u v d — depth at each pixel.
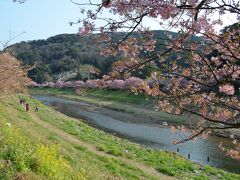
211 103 8.18
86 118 72.88
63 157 17.50
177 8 5.82
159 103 8.78
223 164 35.88
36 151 14.13
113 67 7.07
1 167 10.80
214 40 6.25
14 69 31.66
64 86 161.38
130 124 65.00
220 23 6.58
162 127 60.88
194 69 7.71
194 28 6.12
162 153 34.88
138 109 86.06
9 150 12.32
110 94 115.50
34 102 69.12
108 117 75.50
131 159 28.81
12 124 21.55
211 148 41.88
